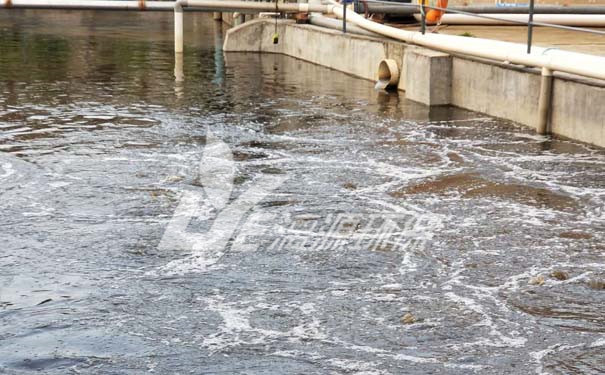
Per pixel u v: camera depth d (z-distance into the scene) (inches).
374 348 326.6
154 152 600.7
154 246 426.0
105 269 397.7
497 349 326.0
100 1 1127.6
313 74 980.6
